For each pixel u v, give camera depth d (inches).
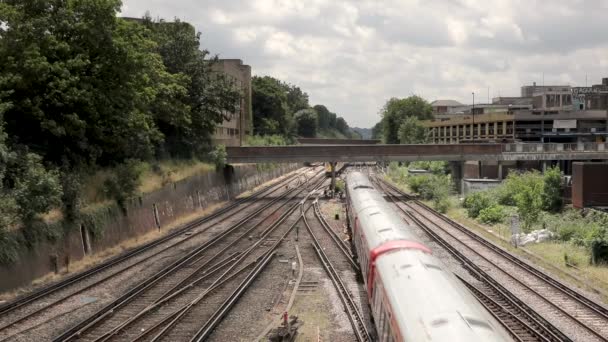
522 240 1141.7
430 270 467.2
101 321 663.1
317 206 1857.8
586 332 601.6
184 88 1745.8
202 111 1961.1
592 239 978.7
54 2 1072.8
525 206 1348.4
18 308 721.6
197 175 1801.2
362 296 753.0
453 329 339.0
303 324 643.5
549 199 1588.3
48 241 928.9
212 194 1942.7
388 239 601.6
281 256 1047.0
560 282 793.6
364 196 1019.9
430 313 374.0
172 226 1467.8
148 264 991.6
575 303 708.0
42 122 1007.0
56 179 935.7
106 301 754.8
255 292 788.6
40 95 1018.7
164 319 658.2
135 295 764.0
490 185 2018.9
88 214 1072.2
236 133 3149.6
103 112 1126.4
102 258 1066.1
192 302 725.3
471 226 1393.9
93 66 1114.7
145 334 611.2
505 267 916.0
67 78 1031.0
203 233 1346.0
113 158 1347.2
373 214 781.9
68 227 999.6
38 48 992.2
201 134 2032.5
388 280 480.4
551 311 676.7
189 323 652.7
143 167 1427.2
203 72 1972.2
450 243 1149.1
